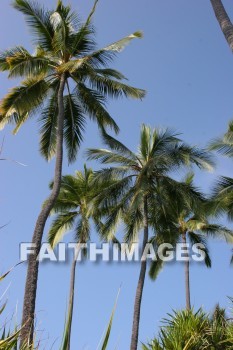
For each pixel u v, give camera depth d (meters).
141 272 23.67
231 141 18.61
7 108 17.72
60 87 18.17
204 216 24.31
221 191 21.97
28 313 14.20
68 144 19.67
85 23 18.47
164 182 24.98
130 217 24.41
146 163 23.89
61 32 18.09
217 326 11.77
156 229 26.50
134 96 19.30
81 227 28.50
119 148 24.33
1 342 2.61
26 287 14.62
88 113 19.81
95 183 24.69
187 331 11.56
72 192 28.88
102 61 18.83
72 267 26.52
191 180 31.58
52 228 28.45
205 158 23.19
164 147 25.31
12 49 18.39
